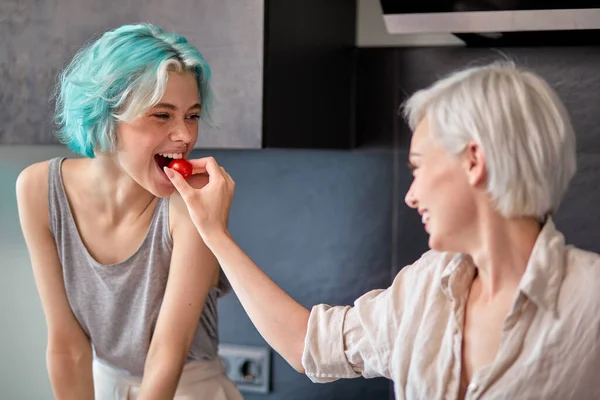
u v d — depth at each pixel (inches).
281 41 55.5
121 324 55.7
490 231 37.4
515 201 35.8
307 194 71.6
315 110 61.7
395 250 69.9
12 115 58.7
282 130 56.3
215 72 54.1
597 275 36.1
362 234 70.6
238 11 53.1
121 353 56.9
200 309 53.1
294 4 57.4
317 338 44.1
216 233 46.5
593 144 64.2
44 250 56.0
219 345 74.5
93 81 47.3
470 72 37.8
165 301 52.6
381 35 69.1
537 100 36.2
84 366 58.4
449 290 39.1
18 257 77.8
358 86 69.4
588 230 64.9
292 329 45.1
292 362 45.6
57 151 75.0
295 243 72.2
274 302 45.4
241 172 73.0
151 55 46.4
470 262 40.1
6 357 79.2
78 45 56.9
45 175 54.8
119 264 54.0
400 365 39.9
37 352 78.5
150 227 53.2
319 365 44.0
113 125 48.1
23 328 78.6
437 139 37.1
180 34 54.7
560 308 35.9
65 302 57.2
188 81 47.8
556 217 65.6
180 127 48.1
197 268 52.0
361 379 71.6
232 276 46.1
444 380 38.4
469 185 36.9
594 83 63.8
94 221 54.2
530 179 35.5
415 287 41.3
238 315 74.1
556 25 54.0
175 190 51.7
